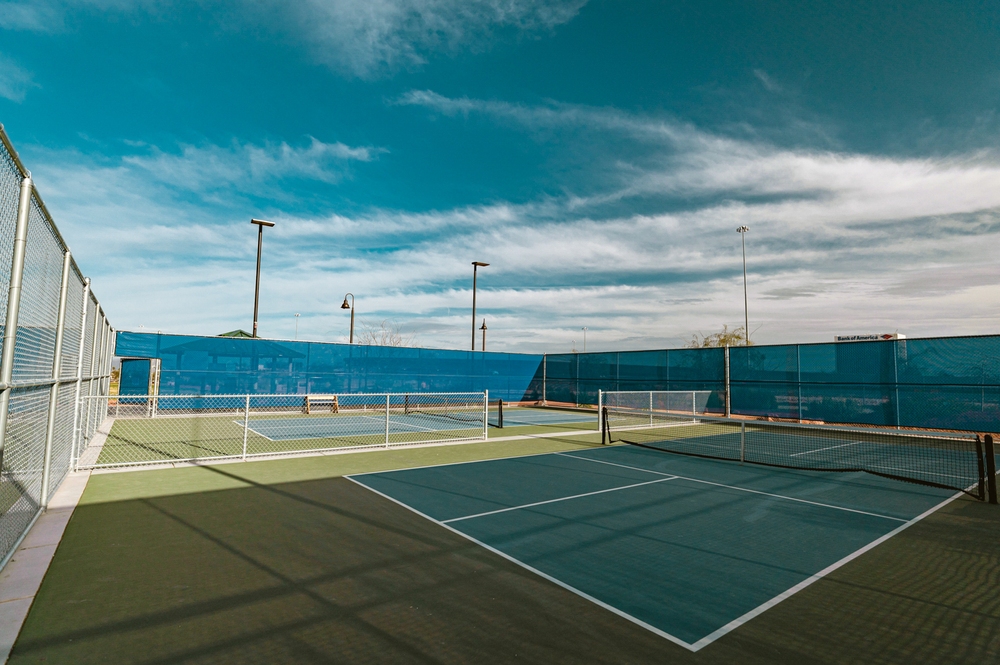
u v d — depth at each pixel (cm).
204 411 2309
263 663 388
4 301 508
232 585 523
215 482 984
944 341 1716
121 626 438
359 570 565
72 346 954
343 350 2641
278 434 1705
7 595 490
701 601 501
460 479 1045
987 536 707
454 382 2991
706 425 2177
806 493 950
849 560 614
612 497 907
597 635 433
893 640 432
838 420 1959
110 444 1440
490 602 493
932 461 1327
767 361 2194
